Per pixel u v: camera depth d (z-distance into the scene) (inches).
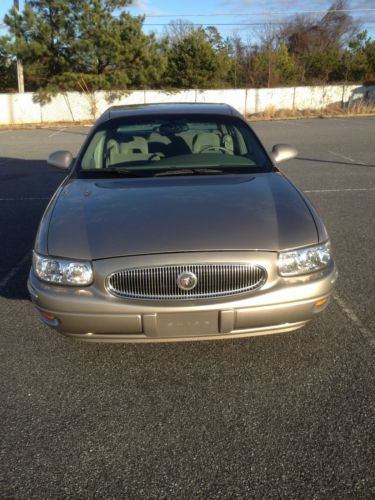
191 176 139.2
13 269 179.9
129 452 89.6
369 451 87.7
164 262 100.0
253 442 91.0
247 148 156.0
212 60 1291.8
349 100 1122.0
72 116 1046.4
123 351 123.0
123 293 101.9
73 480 83.5
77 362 119.0
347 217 239.0
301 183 322.7
